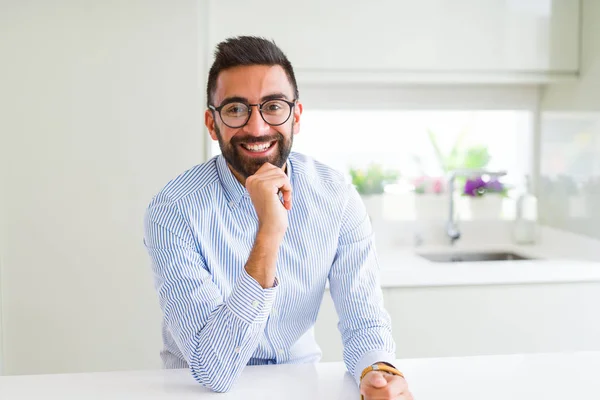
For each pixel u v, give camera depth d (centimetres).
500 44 278
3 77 239
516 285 256
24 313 246
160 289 130
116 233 246
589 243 279
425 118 317
